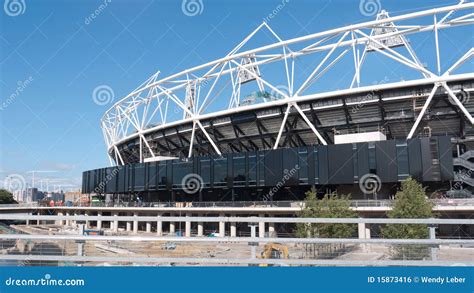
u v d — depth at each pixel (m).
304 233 23.81
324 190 52.72
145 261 7.52
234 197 60.66
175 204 60.72
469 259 7.53
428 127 52.81
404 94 50.47
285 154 52.34
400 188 47.31
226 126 63.50
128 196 83.75
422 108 49.03
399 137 58.28
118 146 87.62
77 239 7.68
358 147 48.06
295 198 55.41
